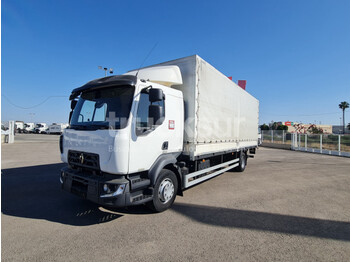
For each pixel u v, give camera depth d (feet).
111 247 9.29
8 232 10.51
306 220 12.86
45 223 11.60
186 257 8.69
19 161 32.40
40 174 23.58
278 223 12.34
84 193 11.39
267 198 17.15
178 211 13.75
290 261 8.63
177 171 14.46
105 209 13.74
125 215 12.89
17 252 8.75
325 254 9.23
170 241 9.93
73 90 14.07
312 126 191.11
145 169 11.85
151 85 11.89
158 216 12.84
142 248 9.27
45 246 9.27
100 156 10.97
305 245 9.94
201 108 16.05
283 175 27.45
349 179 25.59
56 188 18.25
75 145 12.66
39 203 14.66
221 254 8.98
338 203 16.29
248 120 29.63
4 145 57.31
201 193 18.11
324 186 21.81
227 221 12.40
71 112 14.73
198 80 15.51
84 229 10.98
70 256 8.56
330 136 59.57
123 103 11.32
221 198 16.80
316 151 63.52
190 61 15.49
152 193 12.12
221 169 22.34
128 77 11.78
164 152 13.25
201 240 10.12
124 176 11.13
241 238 10.43
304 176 27.12
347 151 54.54
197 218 12.71
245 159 30.17
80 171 12.46
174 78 14.90
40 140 78.64
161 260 8.44
